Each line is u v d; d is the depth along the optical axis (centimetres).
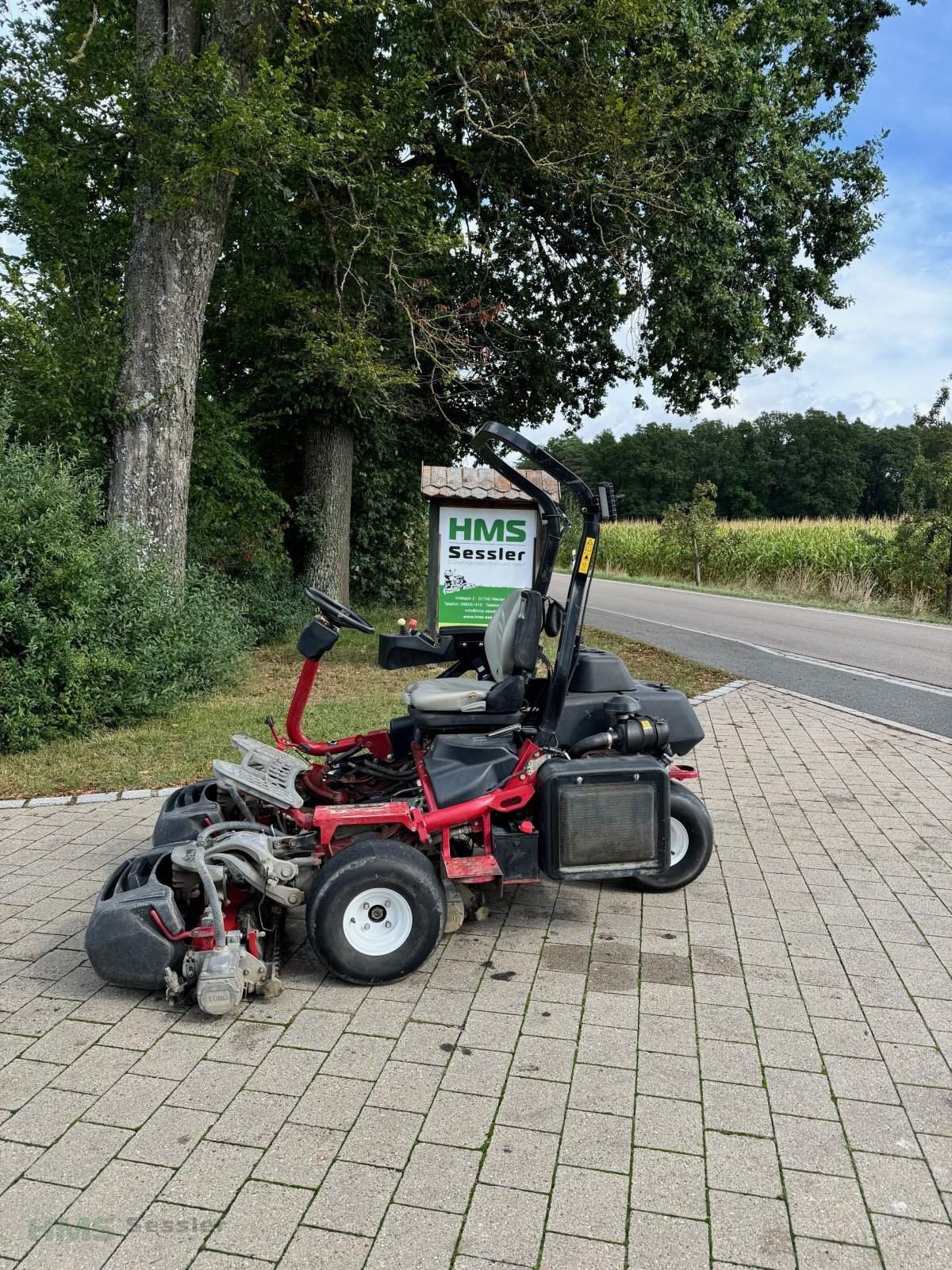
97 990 396
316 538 1548
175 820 461
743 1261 245
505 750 437
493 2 1145
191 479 1260
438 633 535
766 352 1678
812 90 1616
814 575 2722
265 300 1330
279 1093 320
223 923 379
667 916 469
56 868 531
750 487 9256
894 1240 253
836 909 477
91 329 1021
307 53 1012
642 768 424
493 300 1537
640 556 3806
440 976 405
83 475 955
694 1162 284
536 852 427
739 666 1309
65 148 1099
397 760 507
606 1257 246
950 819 625
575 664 482
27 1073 333
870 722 941
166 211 955
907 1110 310
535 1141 294
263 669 1158
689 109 1297
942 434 2219
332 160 1076
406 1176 278
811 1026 363
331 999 386
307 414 1512
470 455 1805
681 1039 354
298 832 461
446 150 1437
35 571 800
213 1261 245
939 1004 380
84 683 810
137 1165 283
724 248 1480
